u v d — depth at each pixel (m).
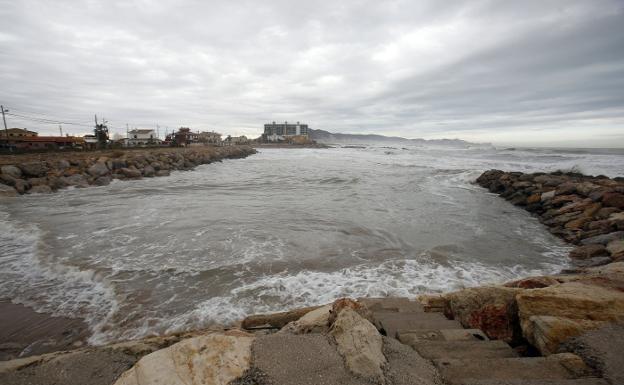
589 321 3.39
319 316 4.20
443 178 25.19
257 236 10.03
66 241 9.47
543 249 9.39
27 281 6.95
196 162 38.84
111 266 7.70
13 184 17.58
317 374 2.76
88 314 5.73
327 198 16.81
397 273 7.46
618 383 2.52
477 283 7.01
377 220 12.15
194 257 8.28
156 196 17.28
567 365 2.83
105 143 47.53
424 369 2.91
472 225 11.76
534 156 40.69
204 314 5.72
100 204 14.95
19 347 4.85
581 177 19.80
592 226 10.66
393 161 43.25
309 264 7.91
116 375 3.16
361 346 3.03
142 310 5.85
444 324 4.15
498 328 4.20
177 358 2.79
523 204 15.72
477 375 2.78
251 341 3.17
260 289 6.62
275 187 21.00
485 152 55.03
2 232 10.34
